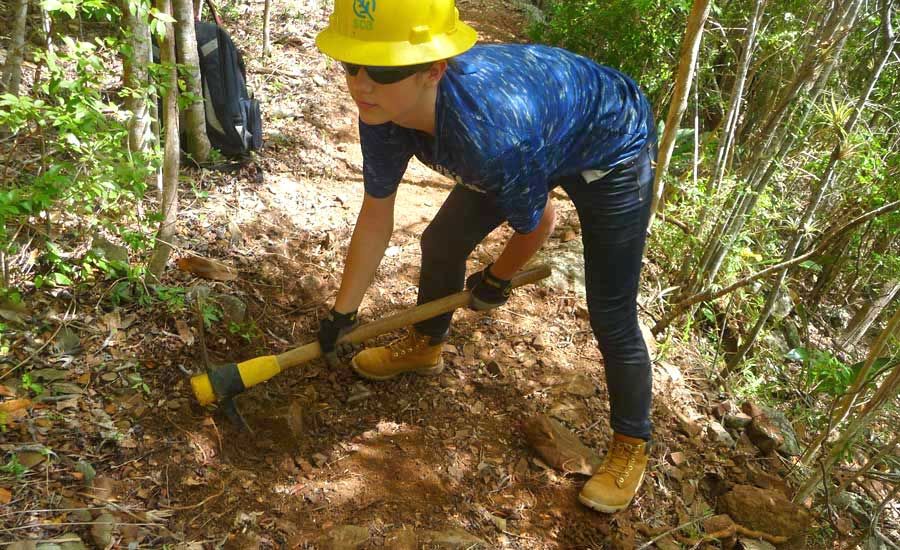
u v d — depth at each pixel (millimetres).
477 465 2779
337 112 5051
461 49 1808
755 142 4387
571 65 2164
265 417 2654
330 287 3475
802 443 3691
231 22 5777
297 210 3969
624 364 2570
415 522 2506
